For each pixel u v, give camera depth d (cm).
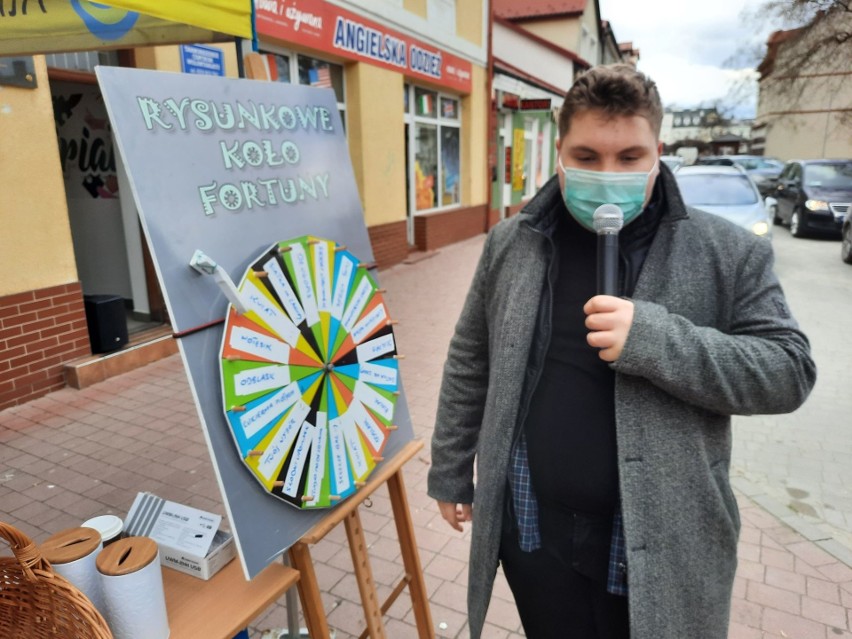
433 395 482
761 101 2864
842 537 308
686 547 121
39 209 456
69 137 620
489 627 245
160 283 119
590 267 136
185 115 131
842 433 425
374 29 867
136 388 489
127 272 636
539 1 2162
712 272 123
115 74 120
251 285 132
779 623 246
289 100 159
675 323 114
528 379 138
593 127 121
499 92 1387
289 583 145
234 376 127
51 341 473
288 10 700
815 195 1281
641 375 116
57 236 470
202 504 334
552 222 138
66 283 479
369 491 162
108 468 368
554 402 135
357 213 173
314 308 147
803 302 776
